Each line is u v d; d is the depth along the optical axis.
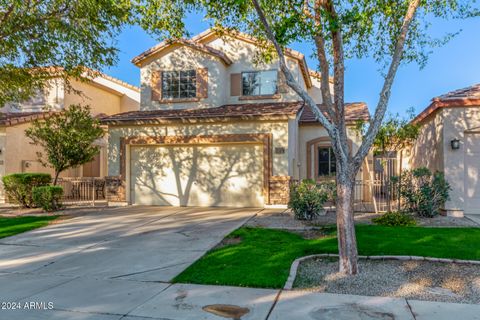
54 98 20.56
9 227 10.74
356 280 5.96
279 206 14.03
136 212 13.44
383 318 4.55
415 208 12.05
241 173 14.76
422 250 7.46
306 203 11.19
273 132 14.22
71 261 7.30
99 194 18.50
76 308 4.91
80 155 15.08
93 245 8.59
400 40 6.54
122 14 12.04
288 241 8.48
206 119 14.65
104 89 23.09
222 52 17.48
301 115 17.92
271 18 8.59
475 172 12.30
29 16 12.17
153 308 4.89
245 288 5.63
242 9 8.42
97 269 6.75
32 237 9.51
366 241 8.24
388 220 10.51
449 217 11.86
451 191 12.20
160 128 15.30
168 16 10.48
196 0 9.91
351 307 4.90
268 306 4.94
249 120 14.37
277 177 14.07
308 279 6.04
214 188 15.01
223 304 5.02
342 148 6.33
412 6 6.63
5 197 17.31
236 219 11.68
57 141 14.60
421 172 12.00
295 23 6.80
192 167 15.26
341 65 6.50
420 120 15.36
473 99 12.02
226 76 17.94
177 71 17.75
